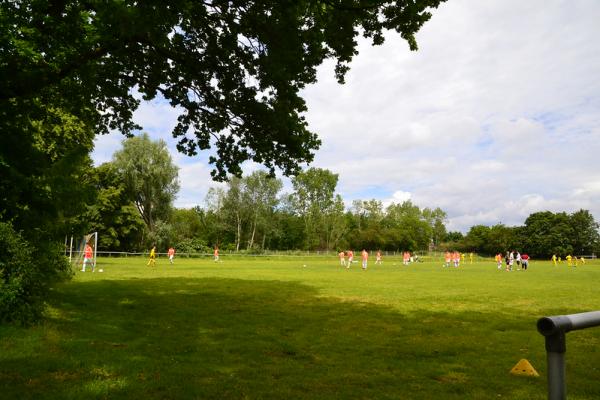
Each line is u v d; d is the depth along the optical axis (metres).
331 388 6.22
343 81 12.12
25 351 7.52
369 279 27.48
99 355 7.59
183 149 15.27
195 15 11.37
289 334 10.24
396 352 8.60
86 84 13.37
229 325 11.16
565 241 108.12
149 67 13.23
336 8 10.72
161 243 66.38
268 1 10.45
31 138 12.54
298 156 14.20
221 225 90.31
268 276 29.02
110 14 8.90
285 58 11.17
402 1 10.33
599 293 20.12
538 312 14.21
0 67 10.94
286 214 102.31
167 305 14.39
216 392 5.87
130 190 62.81
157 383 6.16
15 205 11.60
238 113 13.79
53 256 12.04
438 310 14.42
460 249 129.25
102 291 17.53
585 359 8.29
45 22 10.84
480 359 8.11
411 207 139.38
